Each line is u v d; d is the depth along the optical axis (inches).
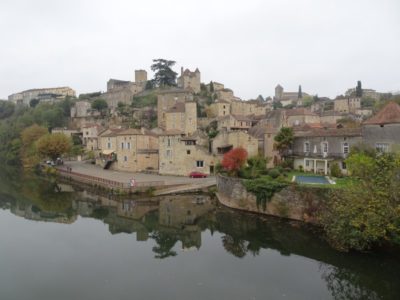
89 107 5634.8
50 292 849.5
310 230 1238.9
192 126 3398.1
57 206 1889.8
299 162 2012.8
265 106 4933.6
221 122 3427.7
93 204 1919.3
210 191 2011.6
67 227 1465.3
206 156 2498.8
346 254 1023.6
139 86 5856.3
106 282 901.8
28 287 878.4
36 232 1387.8
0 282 909.2
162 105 4242.1
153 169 2842.0
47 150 3294.8
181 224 1489.9
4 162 4542.3
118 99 5497.1
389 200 932.6
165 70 5585.6
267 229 1321.4
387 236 961.5
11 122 5433.1
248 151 2440.9
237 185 1611.7
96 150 3828.7
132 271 975.0
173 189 2037.4
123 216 1646.2
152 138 2979.8
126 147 2903.5
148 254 1121.4
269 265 1013.8
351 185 1054.4
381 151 1515.7
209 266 1010.7
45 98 7012.8
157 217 1600.6
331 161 1788.9
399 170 948.0
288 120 3540.8
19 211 1775.3
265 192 1470.2
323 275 940.6
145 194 2010.3
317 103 5762.8
